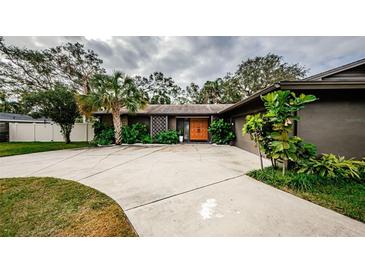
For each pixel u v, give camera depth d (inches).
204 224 82.6
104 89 395.2
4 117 660.1
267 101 156.9
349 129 188.4
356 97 187.6
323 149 188.7
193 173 170.9
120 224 84.6
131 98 406.0
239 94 869.8
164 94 1078.4
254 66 833.5
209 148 369.7
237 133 390.6
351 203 99.3
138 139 463.2
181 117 519.5
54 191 126.7
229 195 115.8
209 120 535.2
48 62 639.1
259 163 214.8
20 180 151.7
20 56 592.4
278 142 144.5
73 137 523.2
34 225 87.4
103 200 110.9
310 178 133.3
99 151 327.0
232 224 81.8
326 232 74.8
